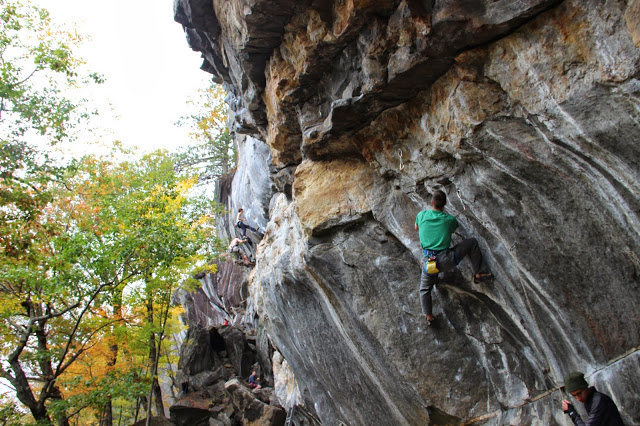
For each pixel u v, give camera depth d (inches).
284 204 404.8
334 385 328.8
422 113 214.7
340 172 283.0
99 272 491.2
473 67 181.0
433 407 239.3
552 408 199.6
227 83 398.3
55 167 489.7
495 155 182.1
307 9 220.8
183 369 697.6
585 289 170.2
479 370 231.9
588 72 144.4
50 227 487.2
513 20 159.2
